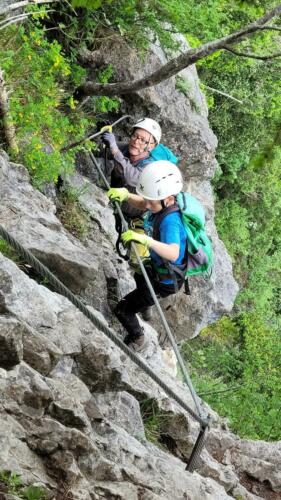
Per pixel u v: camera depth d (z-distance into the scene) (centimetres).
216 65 1856
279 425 1141
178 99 1162
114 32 1038
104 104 1009
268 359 1761
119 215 725
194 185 1281
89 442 527
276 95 1992
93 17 1000
